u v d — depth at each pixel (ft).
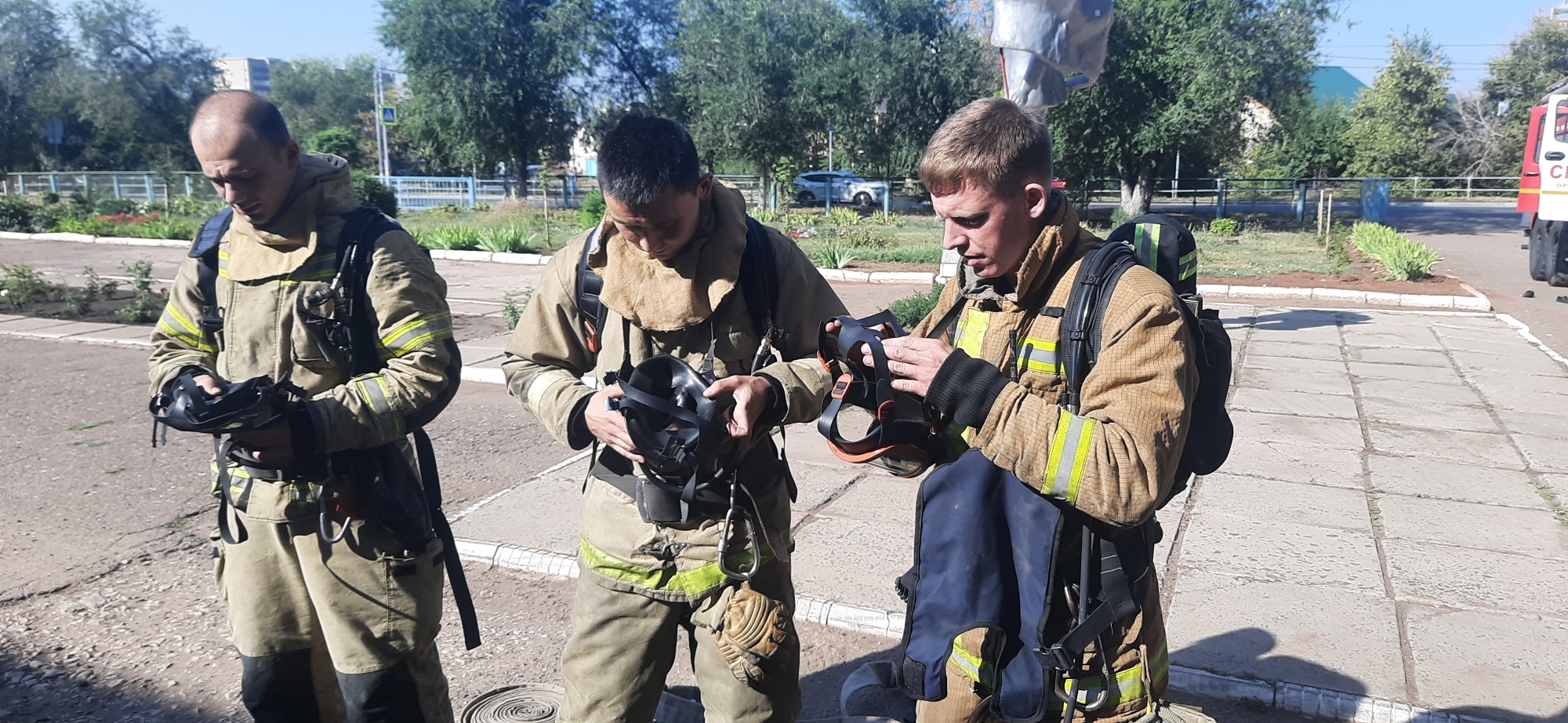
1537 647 11.76
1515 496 17.28
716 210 6.95
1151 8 79.82
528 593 13.75
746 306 6.97
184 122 173.99
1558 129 44.34
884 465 6.35
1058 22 23.40
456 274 54.08
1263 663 11.42
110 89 165.58
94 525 16.28
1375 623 12.39
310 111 259.80
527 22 127.95
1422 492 17.43
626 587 6.97
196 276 8.11
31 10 161.48
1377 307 40.52
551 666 11.73
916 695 5.71
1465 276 51.08
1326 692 10.62
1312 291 43.04
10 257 63.05
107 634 12.55
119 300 42.73
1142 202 89.66
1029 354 5.70
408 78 127.75
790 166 101.14
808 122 118.21
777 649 6.68
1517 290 45.52
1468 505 16.79
